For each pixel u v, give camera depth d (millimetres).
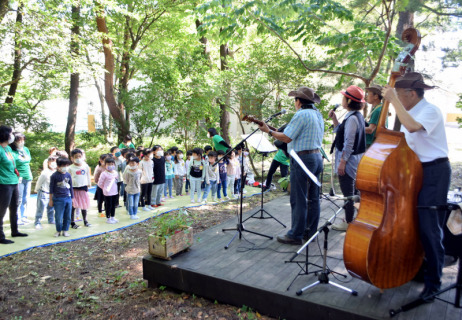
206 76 10227
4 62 10758
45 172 5957
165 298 3514
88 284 4012
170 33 12633
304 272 3271
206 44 12664
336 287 2977
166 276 3549
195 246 4039
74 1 9102
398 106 2463
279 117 9719
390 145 2574
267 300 2957
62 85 13680
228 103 10836
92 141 14688
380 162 2529
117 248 5160
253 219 5137
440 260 2576
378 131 2691
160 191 7434
